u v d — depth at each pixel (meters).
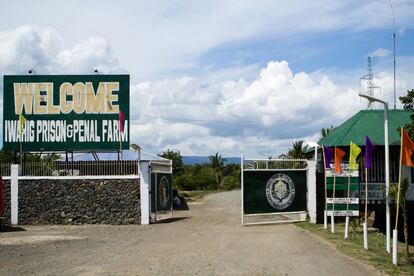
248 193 21.72
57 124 27.28
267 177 22.14
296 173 22.81
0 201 23.42
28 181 24.61
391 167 24.72
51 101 27.36
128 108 27.28
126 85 27.36
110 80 27.36
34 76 27.39
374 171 24.75
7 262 13.42
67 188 24.39
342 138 25.62
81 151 27.44
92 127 27.25
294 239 17.20
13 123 27.28
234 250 14.90
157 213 24.52
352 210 20.59
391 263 12.84
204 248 15.38
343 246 15.59
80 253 14.76
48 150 27.22
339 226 21.42
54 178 24.52
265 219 22.14
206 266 12.24
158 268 12.00
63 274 11.48
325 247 15.37
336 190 21.97
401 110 27.53
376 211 24.25
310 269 11.87
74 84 27.39
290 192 22.59
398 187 13.62
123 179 24.00
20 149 27.09
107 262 12.96
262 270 11.72
